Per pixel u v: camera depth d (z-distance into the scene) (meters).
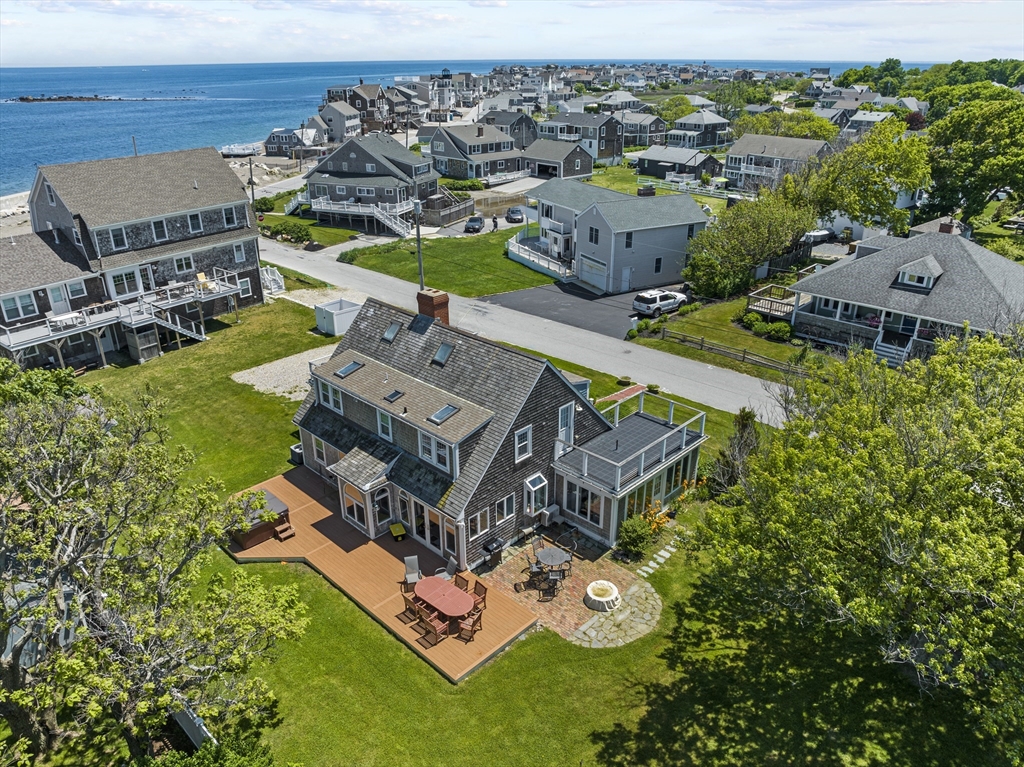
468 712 18.28
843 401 20.45
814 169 62.00
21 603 15.04
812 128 104.31
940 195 69.94
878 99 161.12
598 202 53.78
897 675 18.94
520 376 23.64
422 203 81.06
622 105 167.25
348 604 22.22
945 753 16.73
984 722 13.51
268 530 25.17
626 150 131.25
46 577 15.59
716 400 35.88
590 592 22.12
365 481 24.20
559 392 24.80
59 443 16.69
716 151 122.25
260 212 82.50
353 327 29.66
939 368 18.80
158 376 39.00
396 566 23.83
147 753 16.52
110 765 16.55
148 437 32.22
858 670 19.20
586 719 18.05
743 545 16.39
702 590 22.67
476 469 22.81
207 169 47.91
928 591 14.45
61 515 15.18
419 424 23.41
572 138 117.31
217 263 47.53
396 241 69.25
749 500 17.94
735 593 19.84
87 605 15.78
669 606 22.05
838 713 17.94
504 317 48.62
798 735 17.39
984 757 16.61
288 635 16.66
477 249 66.44
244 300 49.97
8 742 17.28
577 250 56.66
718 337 44.03
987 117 66.88
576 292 54.34
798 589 16.78
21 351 37.53
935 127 70.12
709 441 31.50
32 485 15.52
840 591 16.25
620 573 23.59
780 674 19.25
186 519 16.94
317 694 18.88
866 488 15.24
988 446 14.85
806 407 22.53
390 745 17.36
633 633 20.94
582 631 21.03
